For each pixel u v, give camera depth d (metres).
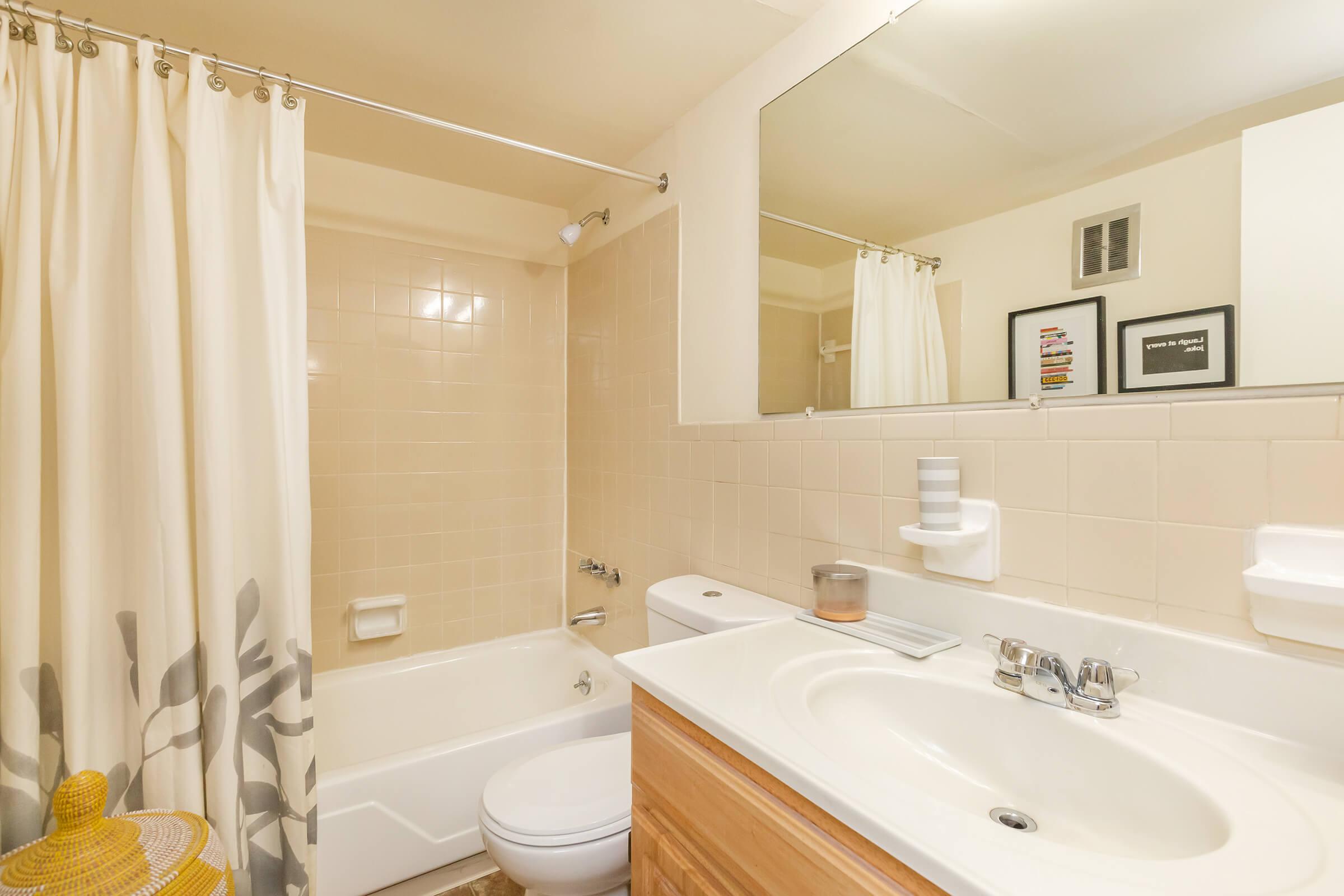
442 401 2.30
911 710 0.90
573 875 1.08
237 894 1.20
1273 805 0.57
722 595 1.46
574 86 1.63
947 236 1.08
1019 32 0.97
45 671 1.12
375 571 2.17
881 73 1.19
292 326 1.33
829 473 1.29
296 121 1.34
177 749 1.14
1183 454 0.78
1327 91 0.67
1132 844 0.66
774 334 1.45
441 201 2.27
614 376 2.17
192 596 1.17
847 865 0.57
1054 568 0.91
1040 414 0.93
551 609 2.55
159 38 1.41
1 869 0.90
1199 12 0.78
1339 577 0.65
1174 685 0.77
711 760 0.77
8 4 1.07
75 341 1.09
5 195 1.09
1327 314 0.67
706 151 1.69
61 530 1.08
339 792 1.39
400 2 1.30
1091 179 0.88
